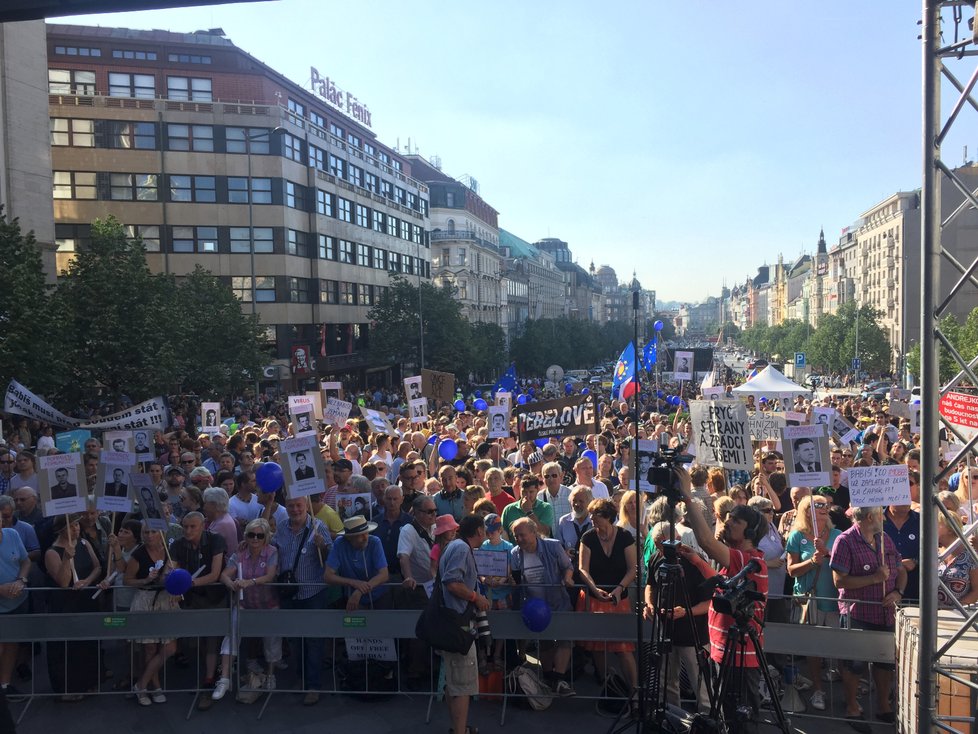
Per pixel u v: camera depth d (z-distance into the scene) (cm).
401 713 684
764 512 752
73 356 2475
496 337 7319
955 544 531
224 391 3359
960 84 504
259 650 727
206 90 4775
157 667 704
